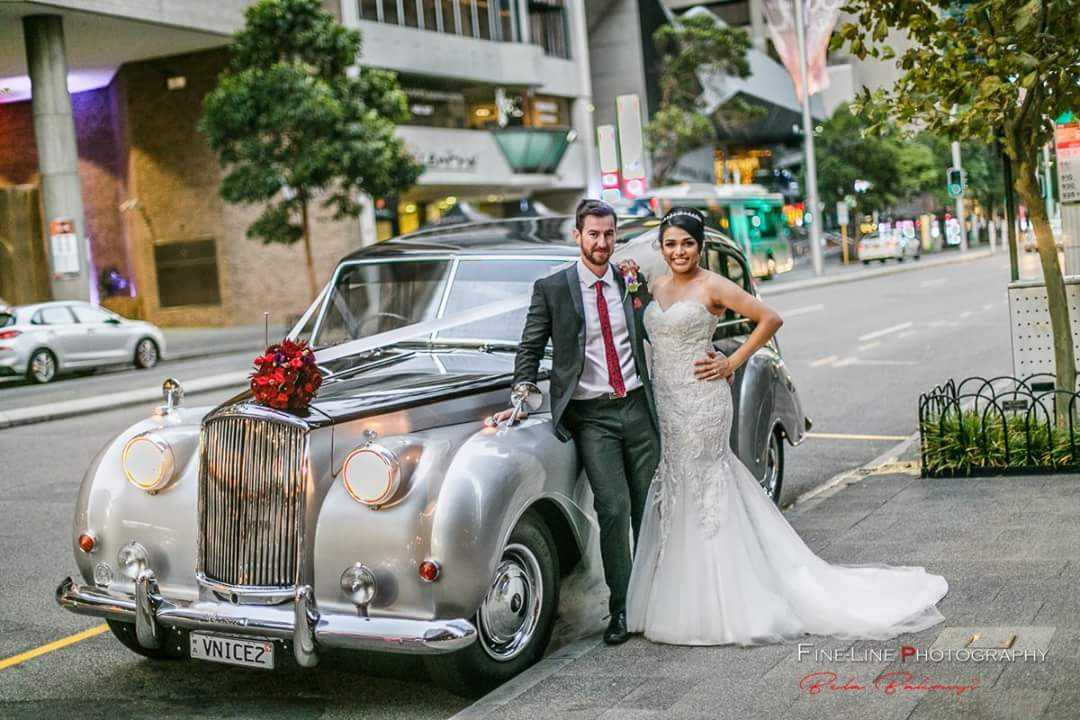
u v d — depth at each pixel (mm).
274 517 4977
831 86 73000
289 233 31234
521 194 50281
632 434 5480
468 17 44875
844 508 7863
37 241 38594
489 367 5906
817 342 20906
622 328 5508
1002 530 6840
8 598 7301
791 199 76062
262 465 5000
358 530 4855
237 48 31438
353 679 5594
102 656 6102
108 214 43531
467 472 4918
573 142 51312
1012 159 8797
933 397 9148
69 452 13531
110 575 5496
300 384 5047
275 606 4977
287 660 5676
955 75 8375
